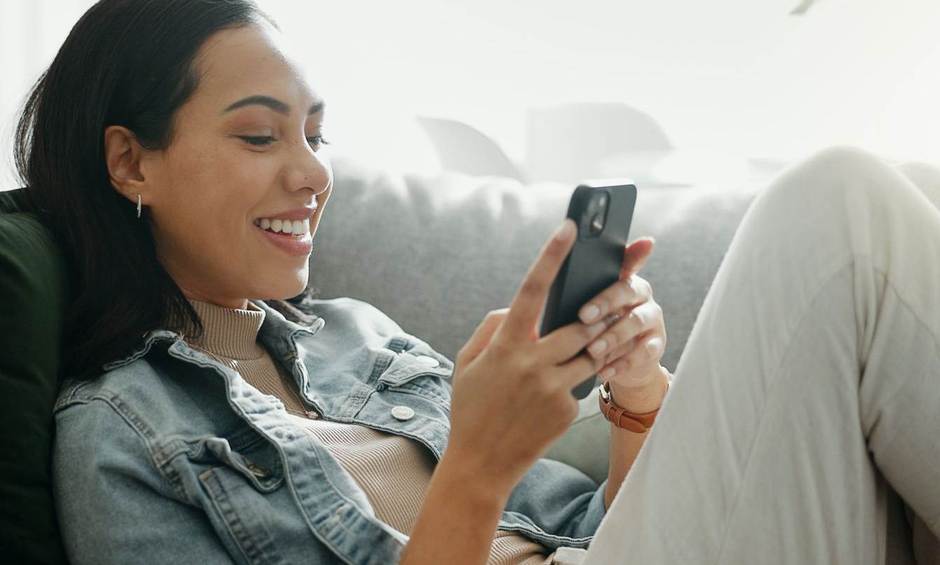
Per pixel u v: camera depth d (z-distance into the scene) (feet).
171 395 3.33
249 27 3.62
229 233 3.62
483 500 2.79
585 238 2.64
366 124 7.84
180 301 3.63
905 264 2.58
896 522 3.04
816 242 2.63
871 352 2.61
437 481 2.83
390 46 7.74
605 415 3.93
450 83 7.75
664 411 2.78
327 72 7.79
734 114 7.41
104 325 3.38
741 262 2.74
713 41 7.36
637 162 7.19
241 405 3.33
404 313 4.93
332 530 3.14
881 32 6.92
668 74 7.48
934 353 2.56
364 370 4.20
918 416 2.60
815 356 2.59
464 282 4.92
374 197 5.27
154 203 3.62
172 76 3.50
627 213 2.79
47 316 3.25
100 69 3.55
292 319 4.40
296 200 3.67
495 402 2.70
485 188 5.34
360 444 3.76
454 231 5.07
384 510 3.54
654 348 3.26
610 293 2.76
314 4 7.71
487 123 7.77
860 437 2.62
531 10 7.57
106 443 3.03
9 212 3.70
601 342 2.75
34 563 2.96
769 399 2.61
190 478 3.03
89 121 3.56
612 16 7.49
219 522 3.02
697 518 2.64
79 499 2.98
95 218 3.58
